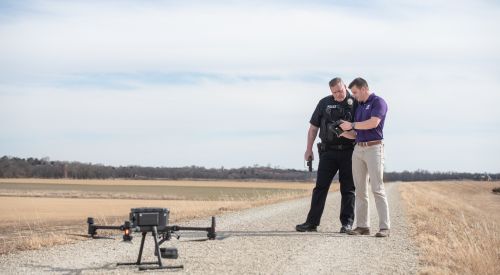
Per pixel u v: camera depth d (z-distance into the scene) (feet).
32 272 23.06
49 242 30.83
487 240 39.27
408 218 49.24
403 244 31.37
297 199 81.71
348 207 35.88
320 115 35.94
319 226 39.96
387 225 34.01
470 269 27.27
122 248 29.37
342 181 35.94
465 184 496.64
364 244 30.99
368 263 25.68
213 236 24.21
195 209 59.21
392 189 171.94
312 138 36.50
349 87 33.73
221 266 24.44
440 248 30.94
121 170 643.04
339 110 34.99
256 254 27.45
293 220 44.80
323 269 24.20
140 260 24.52
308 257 26.78
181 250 28.45
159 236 23.98
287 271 23.68
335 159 35.78
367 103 33.63
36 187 375.25
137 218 22.76
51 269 23.70
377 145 33.42
